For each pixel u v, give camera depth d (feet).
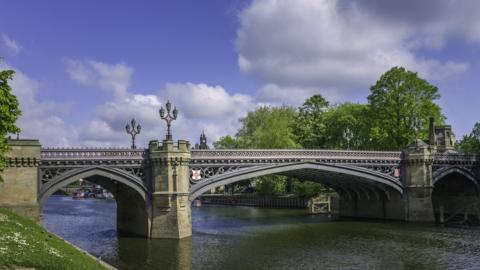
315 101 355.56
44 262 73.92
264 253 143.13
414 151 225.97
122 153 167.63
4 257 69.82
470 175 242.78
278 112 355.15
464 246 155.02
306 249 150.71
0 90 99.40
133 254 140.05
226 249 149.69
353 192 269.44
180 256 137.69
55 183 156.76
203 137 262.88
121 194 197.06
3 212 116.88
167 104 171.83
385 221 234.58
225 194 490.49
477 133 317.42
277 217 272.92
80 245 155.84
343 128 331.77
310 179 247.29
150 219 169.48
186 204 172.76
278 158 192.03
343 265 125.49
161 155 167.94
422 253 142.51
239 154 185.78
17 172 148.97
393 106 263.49
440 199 266.36
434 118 263.49
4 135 105.81
